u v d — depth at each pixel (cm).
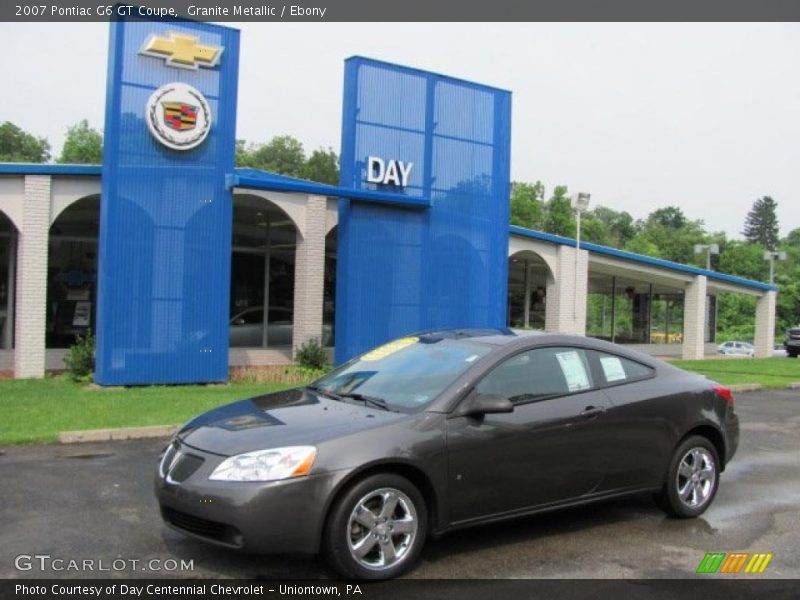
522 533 613
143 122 1429
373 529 502
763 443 1070
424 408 543
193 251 1479
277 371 1681
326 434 503
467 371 570
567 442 589
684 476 668
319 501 481
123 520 613
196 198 1480
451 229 1808
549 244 2466
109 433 949
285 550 477
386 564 504
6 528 589
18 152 7538
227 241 1512
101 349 1397
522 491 568
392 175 1714
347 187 1673
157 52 1430
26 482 728
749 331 7769
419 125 1758
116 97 1403
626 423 625
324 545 489
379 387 591
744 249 9862
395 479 510
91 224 1975
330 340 2358
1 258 1880
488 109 1866
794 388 1861
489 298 1869
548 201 8131
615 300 3272
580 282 2516
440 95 1789
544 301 2961
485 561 546
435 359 603
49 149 7638
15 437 908
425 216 1769
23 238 1538
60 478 746
